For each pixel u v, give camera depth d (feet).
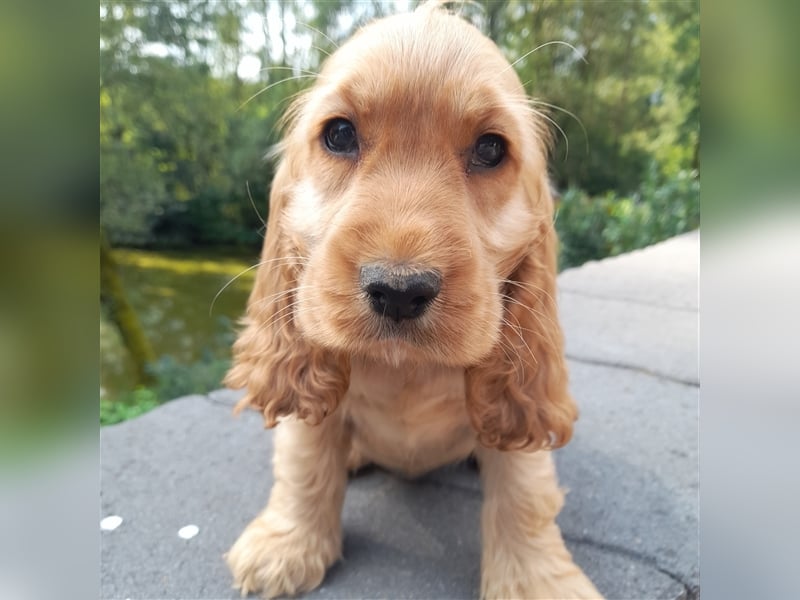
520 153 0.72
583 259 3.29
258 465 1.09
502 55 0.74
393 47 0.66
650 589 0.79
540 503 0.78
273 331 0.81
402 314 0.60
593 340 1.61
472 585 0.80
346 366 0.76
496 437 0.77
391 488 0.99
